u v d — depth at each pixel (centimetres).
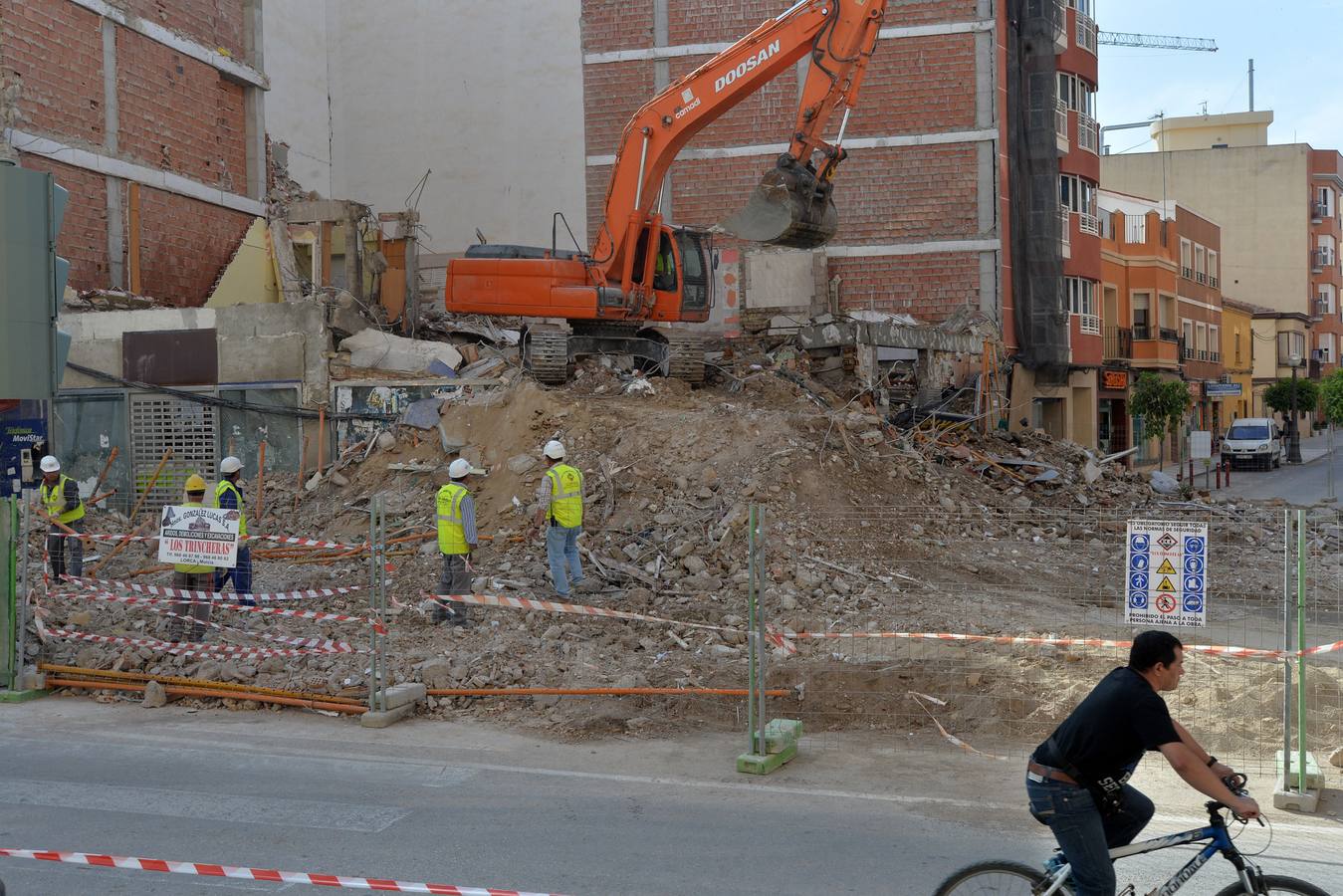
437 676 1001
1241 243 7144
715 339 2778
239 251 2473
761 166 2930
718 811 715
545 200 3103
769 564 1337
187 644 1037
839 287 2864
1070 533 1639
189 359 1930
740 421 1639
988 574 1406
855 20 1664
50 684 1045
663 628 1152
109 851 641
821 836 668
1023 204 2928
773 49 1769
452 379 1872
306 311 1892
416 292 2311
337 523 1655
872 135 2883
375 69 3219
